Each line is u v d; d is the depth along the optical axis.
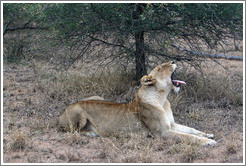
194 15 12.20
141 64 12.94
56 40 13.15
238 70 16.92
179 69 14.39
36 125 10.37
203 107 11.94
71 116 9.84
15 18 19.03
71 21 12.38
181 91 12.98
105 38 12.55
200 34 12.83
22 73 16.94
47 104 12.44
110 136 9.60
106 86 13.11
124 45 13.29
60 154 8.39
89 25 12.16
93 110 9.81
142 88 9.67
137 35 12.59
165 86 9.60
